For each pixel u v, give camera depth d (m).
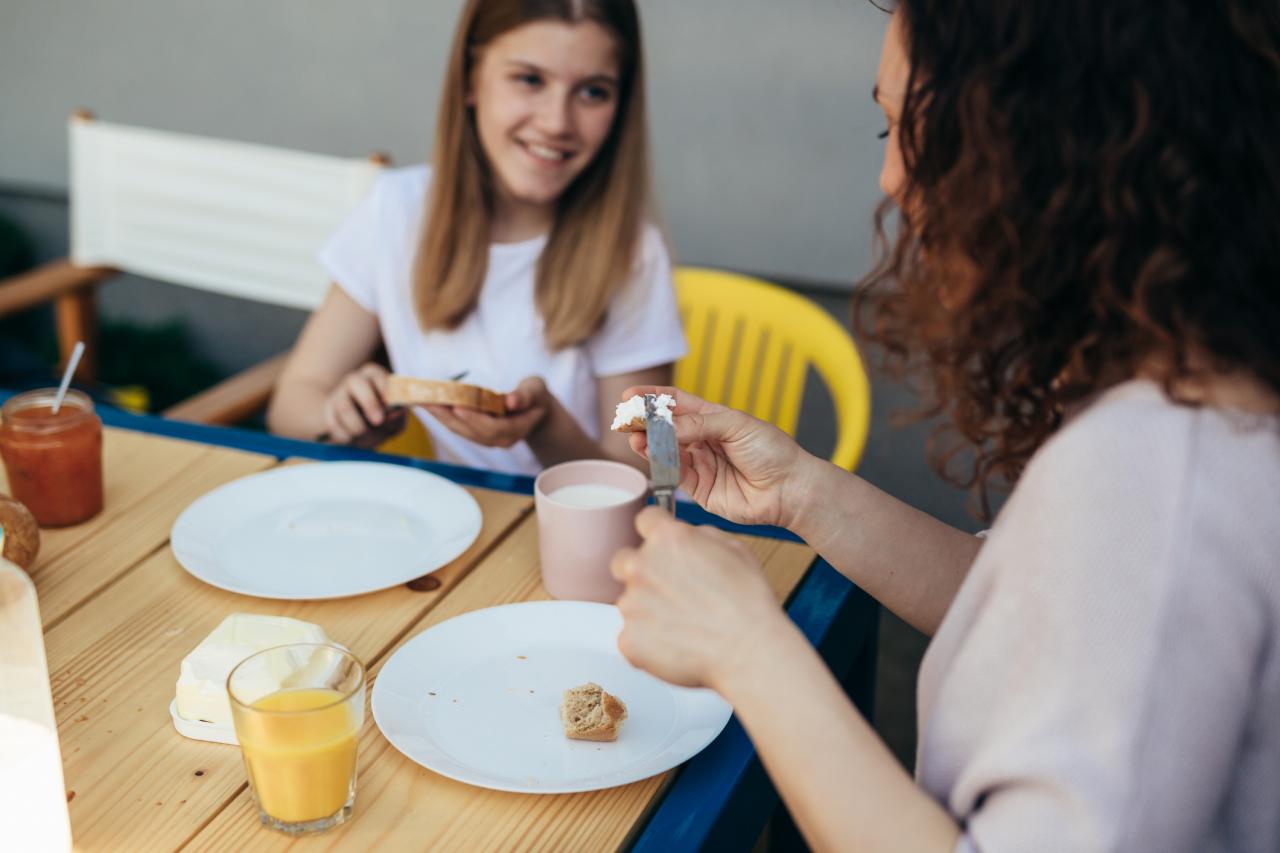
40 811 0.79
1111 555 0.67
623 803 0.89
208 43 3.35
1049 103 0.70
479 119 1.81
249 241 2.51
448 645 1.06
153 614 1.12
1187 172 0.68
